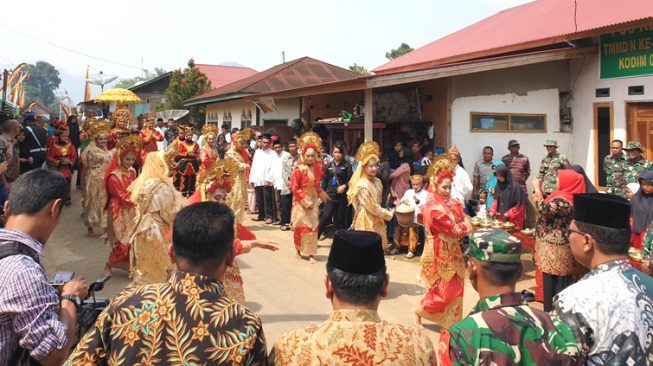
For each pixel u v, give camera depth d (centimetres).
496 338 221
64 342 243
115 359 203
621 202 258
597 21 1137
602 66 1117
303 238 852
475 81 1122
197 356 200
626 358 231
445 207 547
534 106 1180
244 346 205
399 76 976
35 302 240
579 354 227
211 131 1220
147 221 588
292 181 859
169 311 207
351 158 1121
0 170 658
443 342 250
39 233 264
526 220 980
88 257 844
